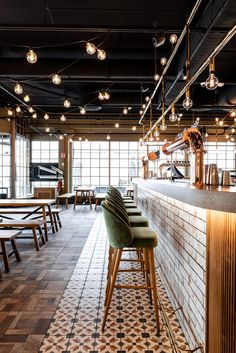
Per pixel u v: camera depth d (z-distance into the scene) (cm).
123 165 1367
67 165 1280
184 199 187
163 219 359
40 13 432
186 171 1120
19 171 1157
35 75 542
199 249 207
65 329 247
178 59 532
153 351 218
